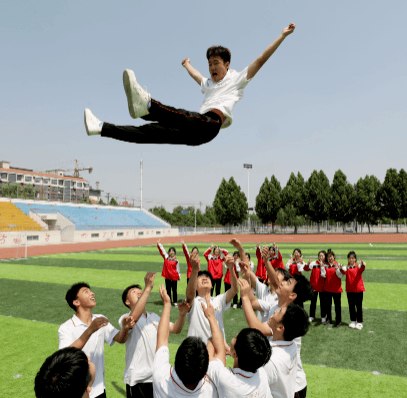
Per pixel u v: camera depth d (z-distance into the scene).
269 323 2.87
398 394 4.54
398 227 55.91
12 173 88.88
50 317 8.56
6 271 16.58
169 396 2.12
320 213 55.50
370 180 54.03
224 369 2.29
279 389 2.58
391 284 12.27
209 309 2.64
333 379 5.04
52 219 42.47
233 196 62.06
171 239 45.81
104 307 9.54
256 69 2.49
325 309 8.05
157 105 1.83
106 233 43.41
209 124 2.10
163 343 2.49
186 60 3.22
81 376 1.68
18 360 5.86
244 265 3.90
